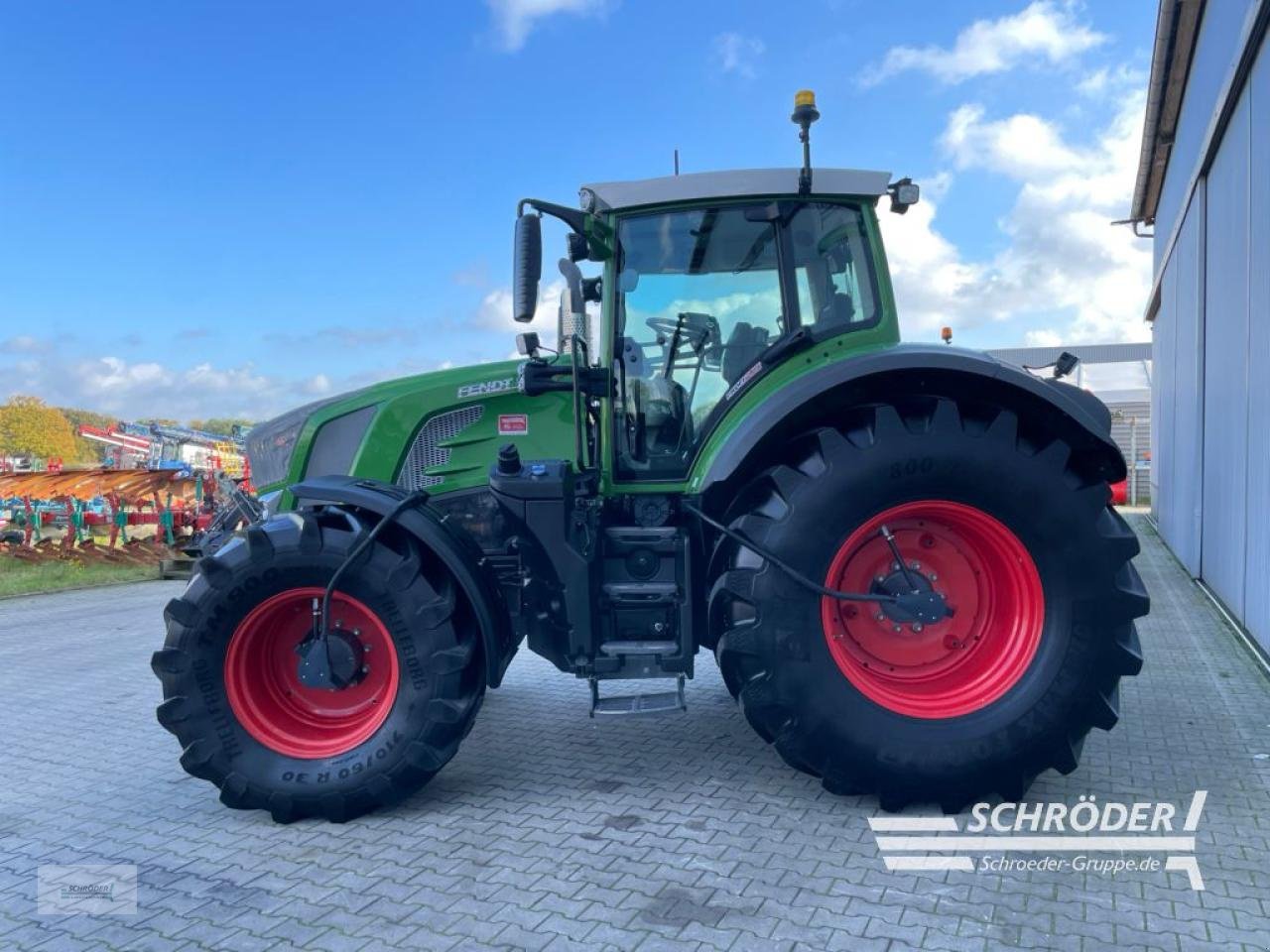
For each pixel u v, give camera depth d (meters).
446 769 4.20
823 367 3.63
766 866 3.10
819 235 4.15
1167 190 12.09
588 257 4.20
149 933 2.81
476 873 3.13
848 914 2.77
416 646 3.62
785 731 3.48
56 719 5.38
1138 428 22.59
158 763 4.54
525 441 4.47
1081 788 3.70
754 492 3.66
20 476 14.82
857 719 3.45
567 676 5.87
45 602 10.66
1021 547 3.51
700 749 4.37
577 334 4.10
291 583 3.65
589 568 3.77
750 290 4.15
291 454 4.65
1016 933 2.64
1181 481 10.31
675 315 4.18
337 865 3.25
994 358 3.69
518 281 3.75
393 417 4.48
